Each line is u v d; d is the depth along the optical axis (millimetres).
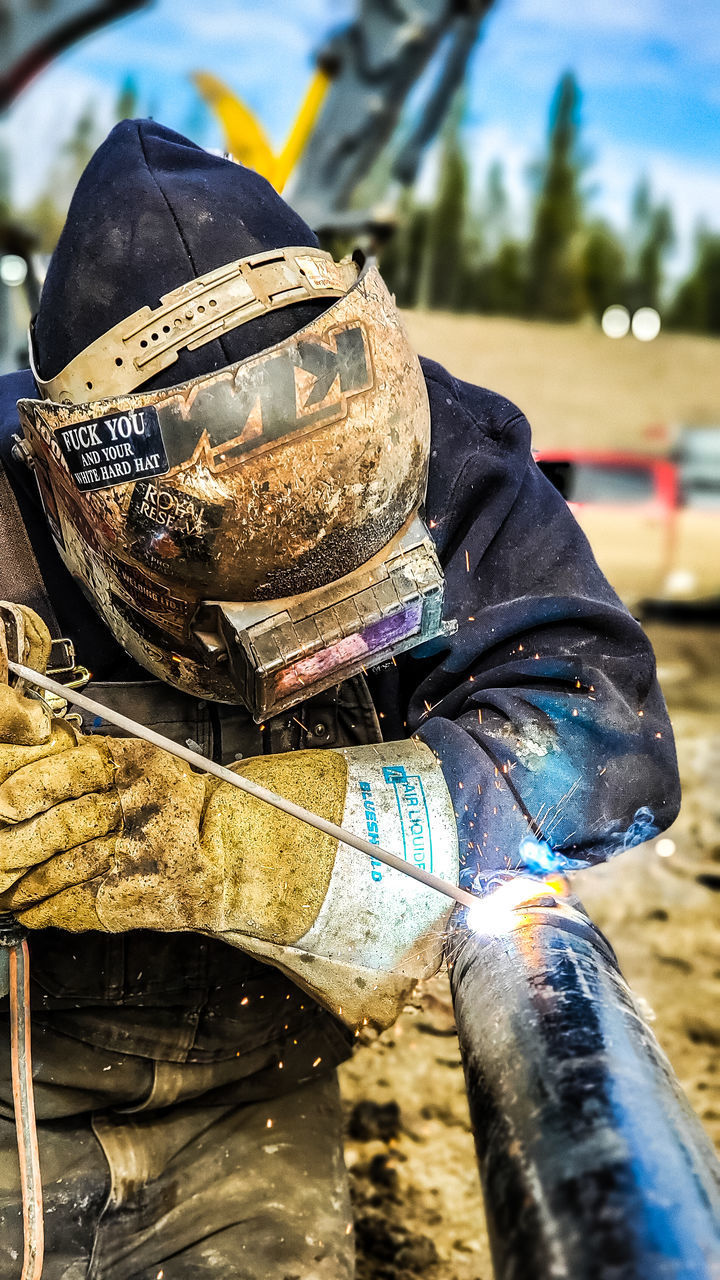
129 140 1392
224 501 1218
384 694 1562
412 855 1266
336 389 1229
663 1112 861
